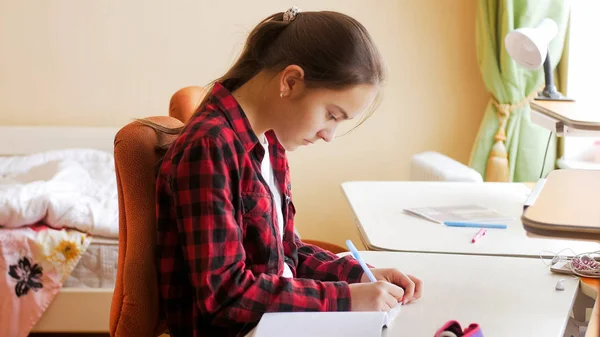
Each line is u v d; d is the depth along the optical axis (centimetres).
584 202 103
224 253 102
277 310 104
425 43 307
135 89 313
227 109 110
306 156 315
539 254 142
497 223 165
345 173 316
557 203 102
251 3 307
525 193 197
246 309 103
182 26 309
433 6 304
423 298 116
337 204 318
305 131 111
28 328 223
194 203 102
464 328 104
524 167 276
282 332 97
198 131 105
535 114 189
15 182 267
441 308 111
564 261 132
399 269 130
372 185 205
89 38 309
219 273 102
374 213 173
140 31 309
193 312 110
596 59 271
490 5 271
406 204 183
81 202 235
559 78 278
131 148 112
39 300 223
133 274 112
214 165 103
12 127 307
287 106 110
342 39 107
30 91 312
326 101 108
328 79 106
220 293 102
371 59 109
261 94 113
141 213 113
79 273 230
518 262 135
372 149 315
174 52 310
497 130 278
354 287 109
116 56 311
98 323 229
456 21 305
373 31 307
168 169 108
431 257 137
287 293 105
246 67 114
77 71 311
